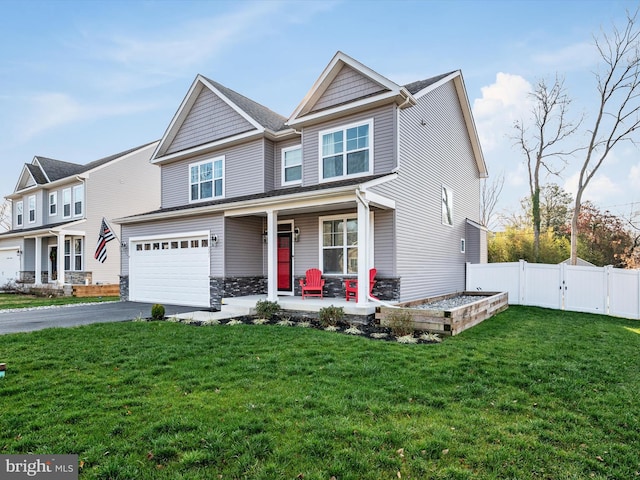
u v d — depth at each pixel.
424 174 12.16
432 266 12.66
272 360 5.59
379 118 10.36
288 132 12.52
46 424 3.55
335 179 11.06
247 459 2.95
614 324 10.04
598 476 2.86
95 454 3.04
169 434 3.35
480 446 3.22
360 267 8.88
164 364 5.47
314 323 9.02
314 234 11.87
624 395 4.45
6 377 4.89
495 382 4.77
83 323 9.10
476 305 9.18
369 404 3.97
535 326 9.20
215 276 11.95
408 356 5.79
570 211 29.84
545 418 3.80
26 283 20.95
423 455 3.07
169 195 15.98
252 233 12.78
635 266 26.86
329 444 3.18
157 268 13.95
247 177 13.38
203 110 14.82
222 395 4.25
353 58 10.62
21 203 24.95
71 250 20.31
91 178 19.84
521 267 14.06
